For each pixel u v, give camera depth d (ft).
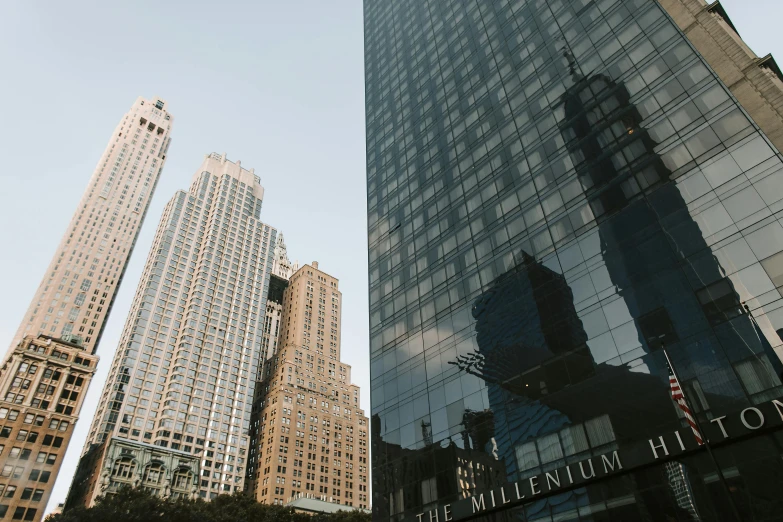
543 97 162.61
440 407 138.31
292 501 419.95
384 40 287.48
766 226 93.86
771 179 97.30
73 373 414.00
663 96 126.11
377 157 234.17
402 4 289.33
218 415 540.11
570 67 158.71
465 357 139.03
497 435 119.96
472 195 169.27
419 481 133.59
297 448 518.37
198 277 633.20
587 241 123.34
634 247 112.47
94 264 650.43
